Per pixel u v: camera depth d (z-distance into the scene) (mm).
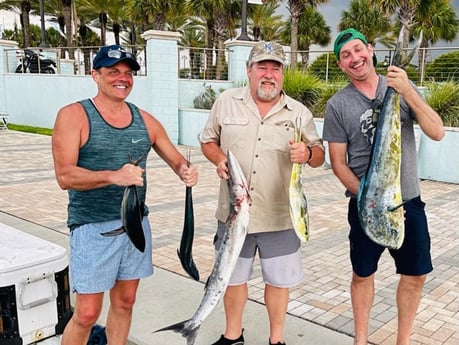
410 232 2695
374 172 2514
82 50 18922
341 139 2752
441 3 27953
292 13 26766
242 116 2828
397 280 4336
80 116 2346
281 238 2932
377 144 2496
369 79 2666
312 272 4578
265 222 2875
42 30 23688
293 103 2865
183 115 15164
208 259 4906
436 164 9641
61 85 18578
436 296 4000
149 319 3557
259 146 2811
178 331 2420
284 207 2912
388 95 2439
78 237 2463
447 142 9438
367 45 2625
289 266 2969
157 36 14523
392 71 2395
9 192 8086
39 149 13359
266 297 3068
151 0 24375
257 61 2680
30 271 3027
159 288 4121
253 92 2783
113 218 2479
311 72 15039
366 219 2539
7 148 13484
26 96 19797
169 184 8914
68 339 2596
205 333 3359
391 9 19297
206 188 8555
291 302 3889
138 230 2295
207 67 17047
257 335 3324
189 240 2555
